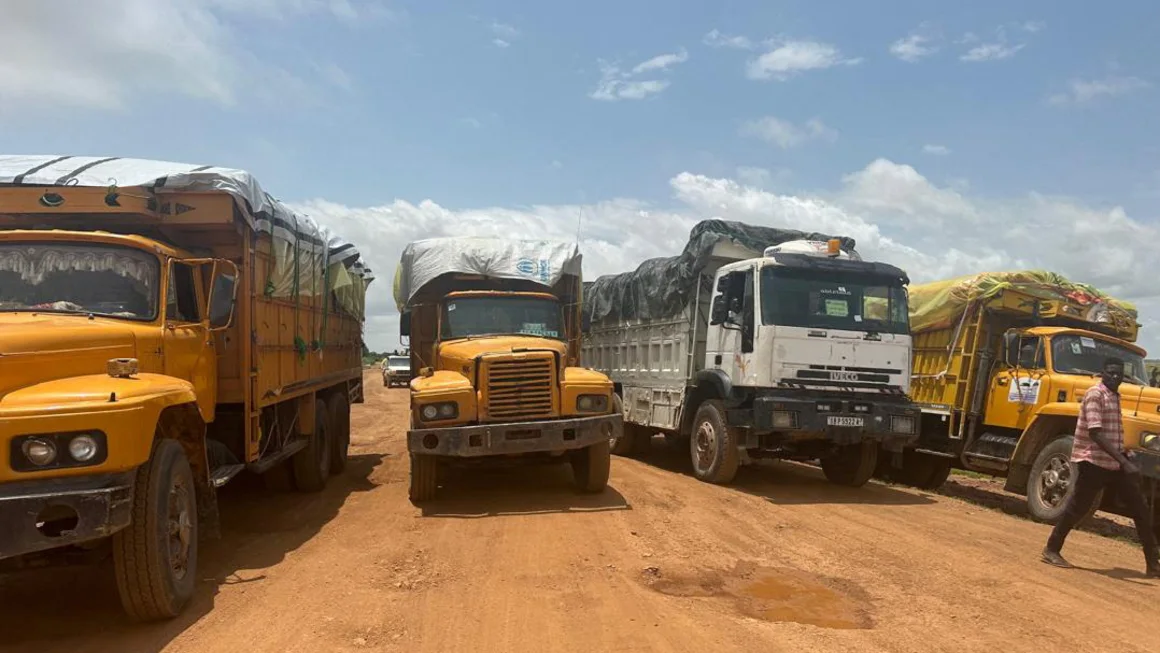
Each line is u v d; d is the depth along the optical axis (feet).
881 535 25.25
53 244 19.58
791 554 22.50
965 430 36.70
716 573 20.26
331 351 37.17
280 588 18.49
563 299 37.83
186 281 21.76
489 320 33.83
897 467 40.81
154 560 15.49
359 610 16.79
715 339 36.11
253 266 24.32
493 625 15.93
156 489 15.75
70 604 17.44
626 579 19.30
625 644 14.98
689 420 38.47
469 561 20.75
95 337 16.96
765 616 17.07
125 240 19.84
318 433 33.06
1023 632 16.51
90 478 14.24
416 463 28.35
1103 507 28.60
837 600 18.37
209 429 24.45
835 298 33.42
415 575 19.49
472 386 27.86
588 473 29.71
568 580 19.07
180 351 20.39
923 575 20.65
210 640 15.11
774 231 39.22
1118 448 22.11
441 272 34.88
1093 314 35.40
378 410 82.28
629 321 47.16
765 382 32.12
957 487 41.39
